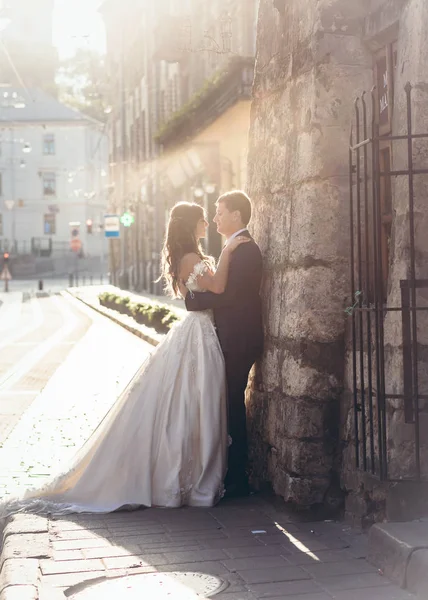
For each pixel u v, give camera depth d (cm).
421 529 424
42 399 1047
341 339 529
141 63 4288
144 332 1914
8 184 7881
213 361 570
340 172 531
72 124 7419
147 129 4053
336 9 530
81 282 6569
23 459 710
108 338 1972
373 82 535
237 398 586
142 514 540
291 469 528
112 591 399
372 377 494
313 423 525
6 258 5359
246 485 593
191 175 2955
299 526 509
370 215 536
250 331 580
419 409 460
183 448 559
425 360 461
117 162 5312
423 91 462
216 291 571
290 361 540
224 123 2244
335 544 469
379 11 511
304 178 538
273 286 577
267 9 619
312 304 528
